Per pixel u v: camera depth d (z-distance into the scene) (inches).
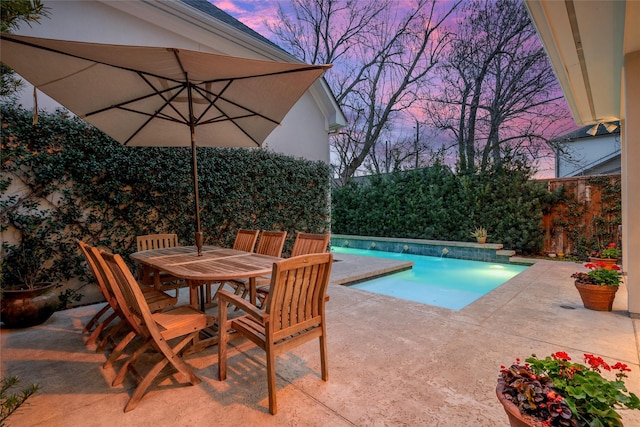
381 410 68.8
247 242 152.2
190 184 194.5
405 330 113.5
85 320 133.5
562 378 48.8
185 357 95.7
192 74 101.3
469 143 430.0
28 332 119.2
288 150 271.3
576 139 404.2
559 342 101.1
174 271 92.0
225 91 115.1
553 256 272.7
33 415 68.8
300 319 75.4
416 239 348.2
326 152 309.6
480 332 110.6
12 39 75.3
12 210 138.2
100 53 84.5
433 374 83.1
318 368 87.5
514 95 393.7
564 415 42.1
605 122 234.7
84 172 156.1
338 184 539.8
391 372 84.4
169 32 200.1
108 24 174.1
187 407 71.3
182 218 192.4
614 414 41.6
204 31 213.3
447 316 128.5
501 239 295.9
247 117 136.3
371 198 392.2
